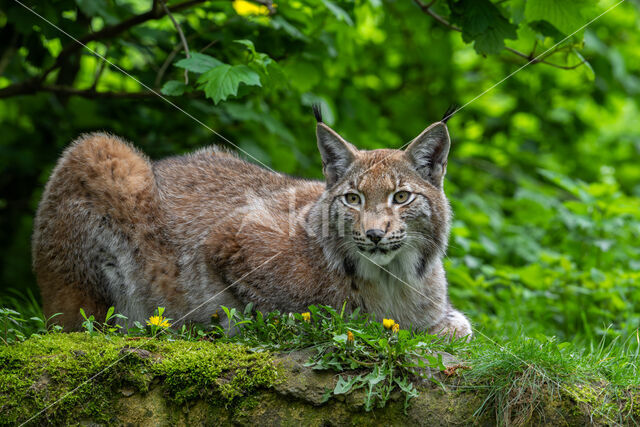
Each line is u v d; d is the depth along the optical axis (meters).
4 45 12.12
